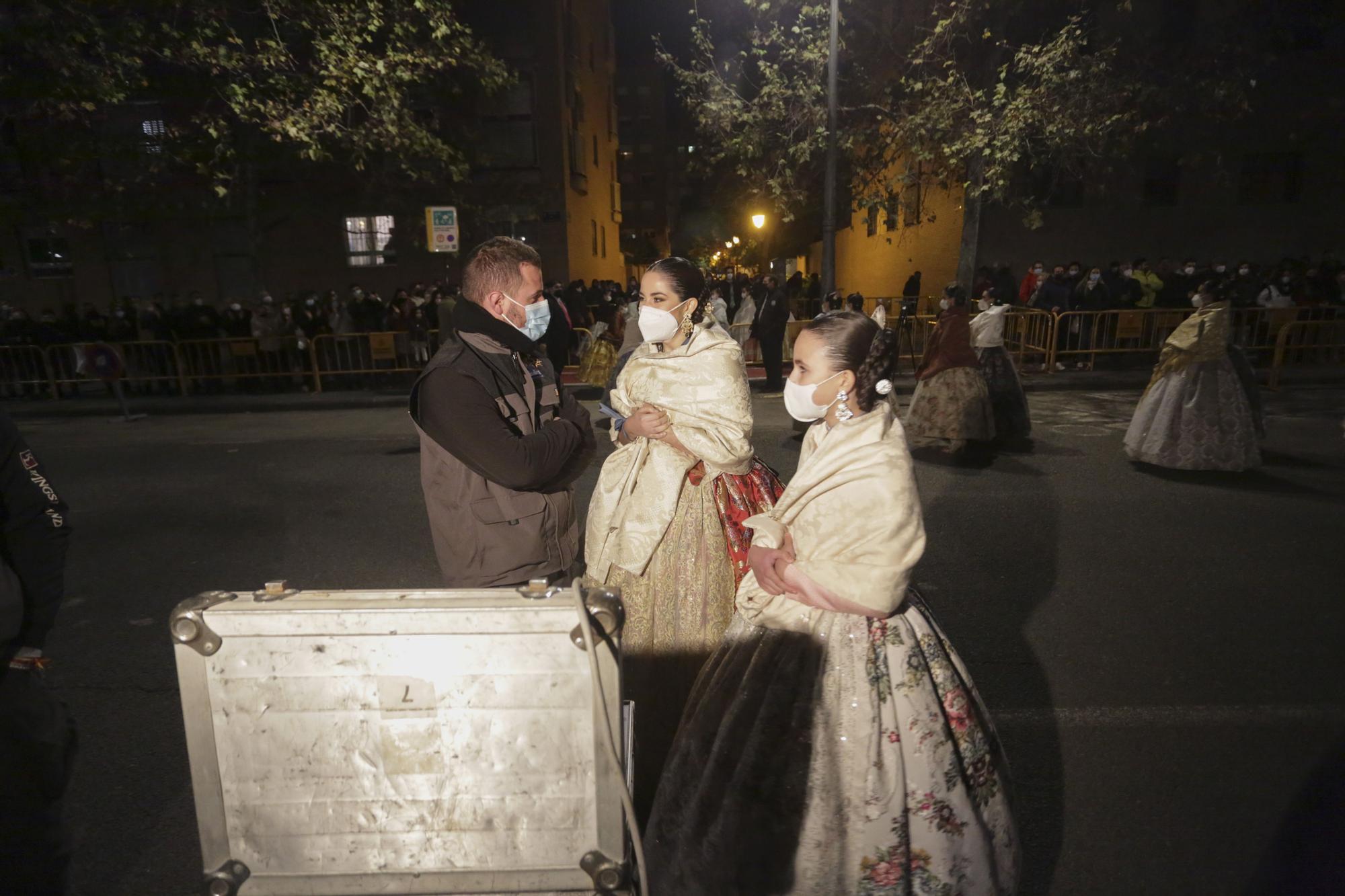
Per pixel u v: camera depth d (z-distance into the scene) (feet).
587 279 77.97
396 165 55.26
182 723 10.68
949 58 45.09
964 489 20.93
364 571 16.12
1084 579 14.73
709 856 5.50
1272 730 9.87
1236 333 41.42
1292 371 39.40
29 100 44.39
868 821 5.22
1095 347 42.22
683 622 8.02
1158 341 42.80
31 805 5.46
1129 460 23.85
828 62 46.29
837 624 5.53
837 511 5.35
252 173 49.03
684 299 8.33
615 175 102.22
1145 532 17.22
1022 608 13.55
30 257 64.13
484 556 6.96
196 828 8.58
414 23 45.29
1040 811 8.46
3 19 38.99
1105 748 9.55
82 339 44.14
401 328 45.37
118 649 12.89
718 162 55.77
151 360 44.04
